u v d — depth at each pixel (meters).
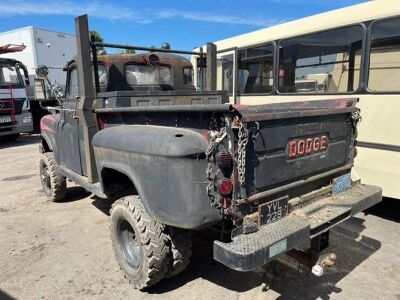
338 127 3.49
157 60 4.91
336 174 3.60
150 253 3.12
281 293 3.32
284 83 6.54
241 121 2.54
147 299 3.24
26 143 13.51
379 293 3.30
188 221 2.67
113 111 3.77
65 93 5.16
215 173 2.63
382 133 4.95
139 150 2.94
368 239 4.39
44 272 3.75
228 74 7.85
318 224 2.90
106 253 4.12
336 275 3.60
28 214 5.48
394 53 4.80
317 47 5.89
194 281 3.52
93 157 4.17
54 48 16.97
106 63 4.66
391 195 4.94
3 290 3.44
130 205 3.26
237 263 2.44
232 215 2.65
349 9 5.38
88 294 3.35
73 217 5.29
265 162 2.80
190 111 2.81
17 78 13.38
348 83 5.44
